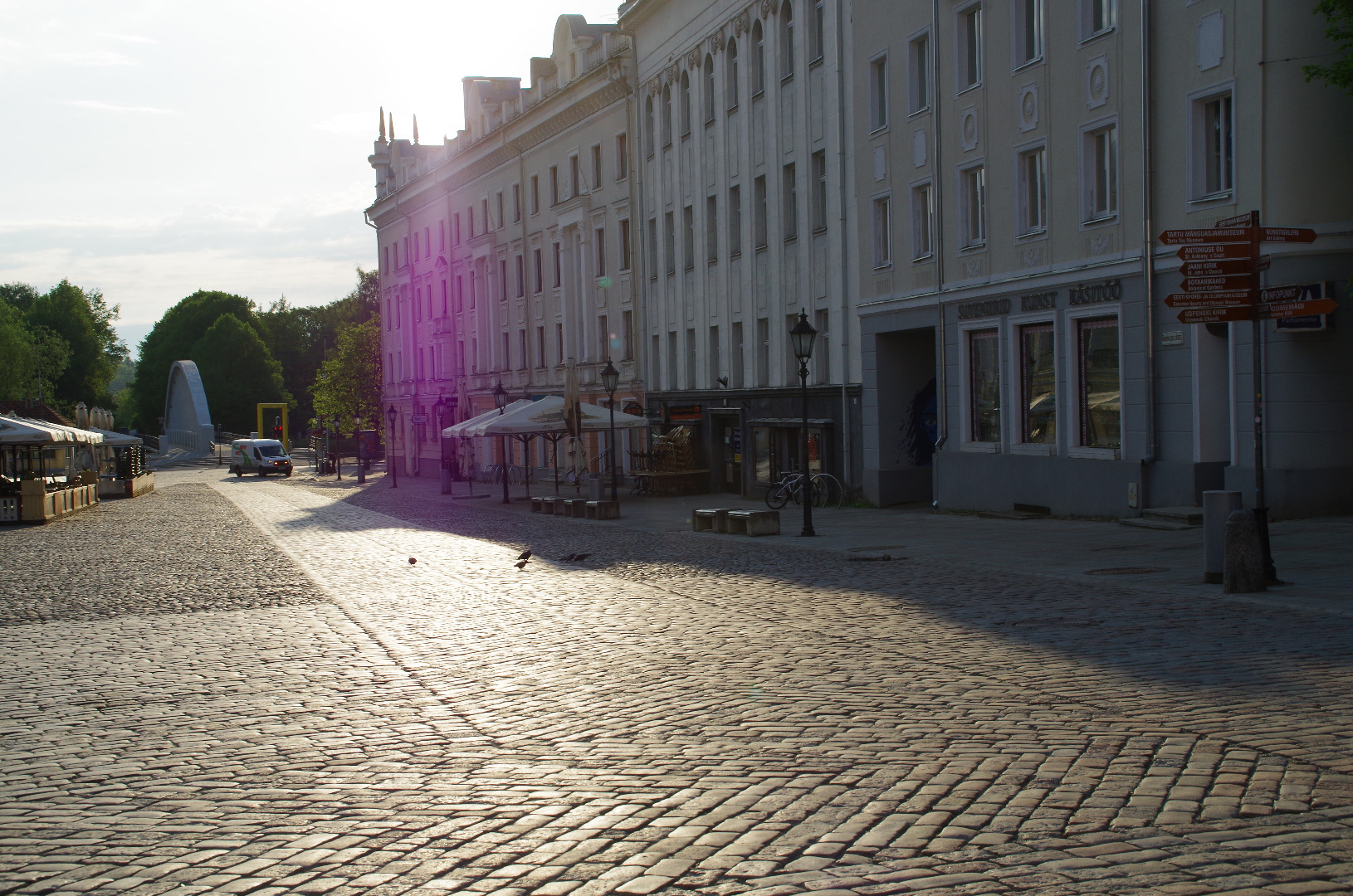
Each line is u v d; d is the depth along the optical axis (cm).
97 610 1552
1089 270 2247
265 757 730
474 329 6750
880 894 462
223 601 1598
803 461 2245
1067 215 2319
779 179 3566
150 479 6762
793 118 3478
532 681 941
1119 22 2148
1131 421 2158
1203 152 1998
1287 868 470
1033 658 923
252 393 14300
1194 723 695
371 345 9581
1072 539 1873
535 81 5744
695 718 779
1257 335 1261
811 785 612
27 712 905
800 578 1559
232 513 4159
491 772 668
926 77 2811
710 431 4122
